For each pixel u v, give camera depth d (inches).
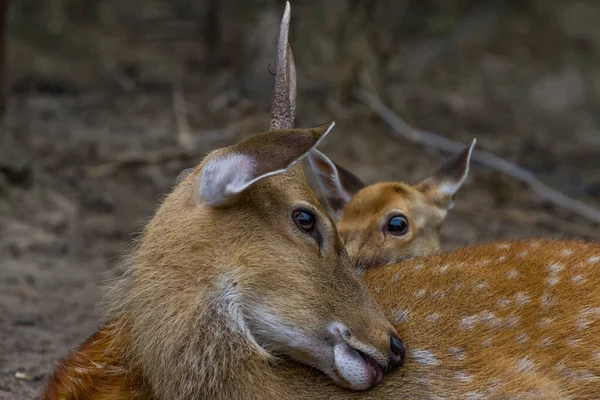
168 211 285.9
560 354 295.1
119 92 796.6
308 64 768.3
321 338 277.6
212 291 275.0
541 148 829.8
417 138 734.5
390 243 406.3
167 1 1016.9
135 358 287.6
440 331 296.4
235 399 274.4
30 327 423.8
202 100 771.4
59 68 846.5
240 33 820.0
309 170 640.4
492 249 331.9
